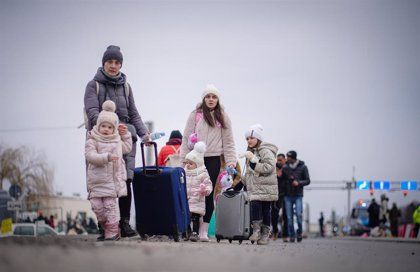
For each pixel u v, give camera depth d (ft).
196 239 71.36
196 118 74.23
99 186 59.72
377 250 64.90
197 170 72.13
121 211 66.03
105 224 60.39
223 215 75.82
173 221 65.98
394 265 39.60
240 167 85.35
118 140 60.95
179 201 66.44
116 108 66.90
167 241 69.15
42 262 32.09
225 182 79.20
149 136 66.59
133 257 37.06
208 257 39.60
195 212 71.72
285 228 119.03
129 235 65.57
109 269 30.17
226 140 73.56
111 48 67.05
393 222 238.27
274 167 73.72
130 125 66.64
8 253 36.50
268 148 74.08
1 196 205.98
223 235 75.87
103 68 67.26
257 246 64.03
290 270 33.27
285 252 49.83
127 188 65.92
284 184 117.50
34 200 347.56
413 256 52.03
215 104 73.41
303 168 116.78
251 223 77.92
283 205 118.93
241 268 33.50
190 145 73.77
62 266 30.73
